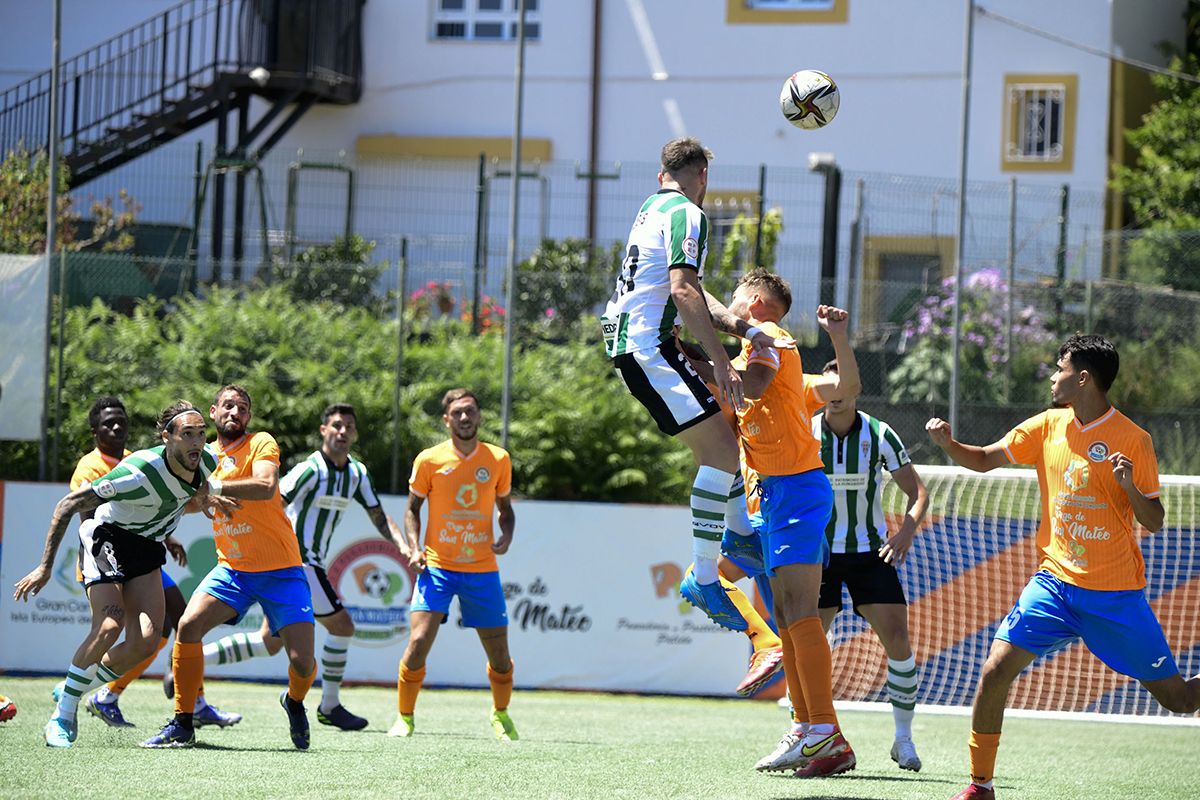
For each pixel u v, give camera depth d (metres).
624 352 15.93
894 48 61.97
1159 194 57.41
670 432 16.00
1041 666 31.61
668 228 15.55
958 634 33.00
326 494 26.45
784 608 18.75
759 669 17.73
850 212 56.06
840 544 22.41
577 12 63.66
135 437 41.41
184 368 42.59
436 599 25.77
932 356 43.81
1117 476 16.12
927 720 31.98
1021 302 45.12
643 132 63.16
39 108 57.34
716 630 37.78
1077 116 60.94
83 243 51.53
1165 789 19.48
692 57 62.97
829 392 19.16
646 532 38.09
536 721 29.47
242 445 23.12
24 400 39.88
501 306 50.28
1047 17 61.38
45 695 31.19
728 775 19.27
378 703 33.25
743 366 17.66
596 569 37.97
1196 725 28.97
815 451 17.20
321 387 42.88
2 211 47.25
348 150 64.19
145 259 43.81
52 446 40.84
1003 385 43.47
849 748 18.31
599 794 16.83
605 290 46.56
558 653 37.78
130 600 21.41
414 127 64.19
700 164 16.25
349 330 44.62
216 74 59.72
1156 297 44.47
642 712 32.88
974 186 57.00
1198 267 48.56
